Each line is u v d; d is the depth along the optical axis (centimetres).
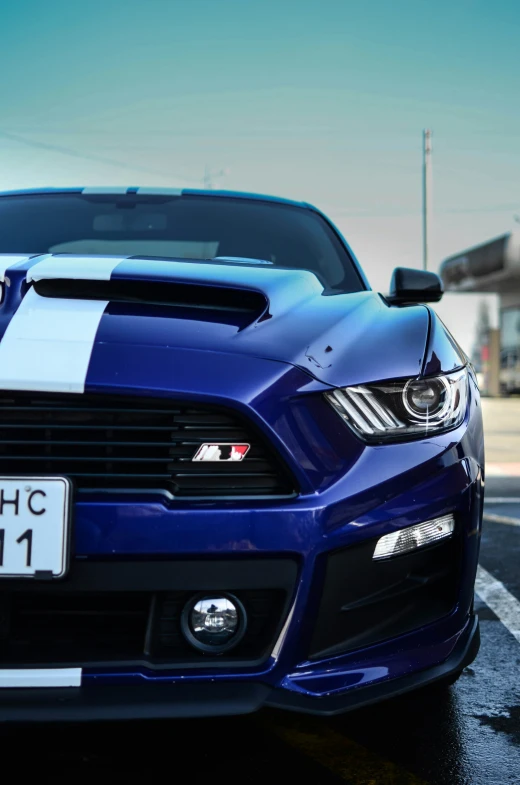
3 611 142
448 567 162
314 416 147
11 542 138
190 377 143
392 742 177
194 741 174
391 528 149
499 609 274
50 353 144
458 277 2386
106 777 157
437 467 155
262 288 171
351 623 150
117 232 264
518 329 2261
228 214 277
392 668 153
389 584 152
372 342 163
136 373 142
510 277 2153
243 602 145
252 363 148
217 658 144
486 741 178
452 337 187
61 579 138
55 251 251
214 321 158
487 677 215
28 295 161
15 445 143
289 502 143
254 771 162
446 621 162
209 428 143
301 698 146
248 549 140
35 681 139
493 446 810
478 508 167
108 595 142
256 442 143
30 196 281
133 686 141
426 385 158
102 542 138
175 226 268
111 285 167
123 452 143
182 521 139
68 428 142
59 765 161
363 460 149
